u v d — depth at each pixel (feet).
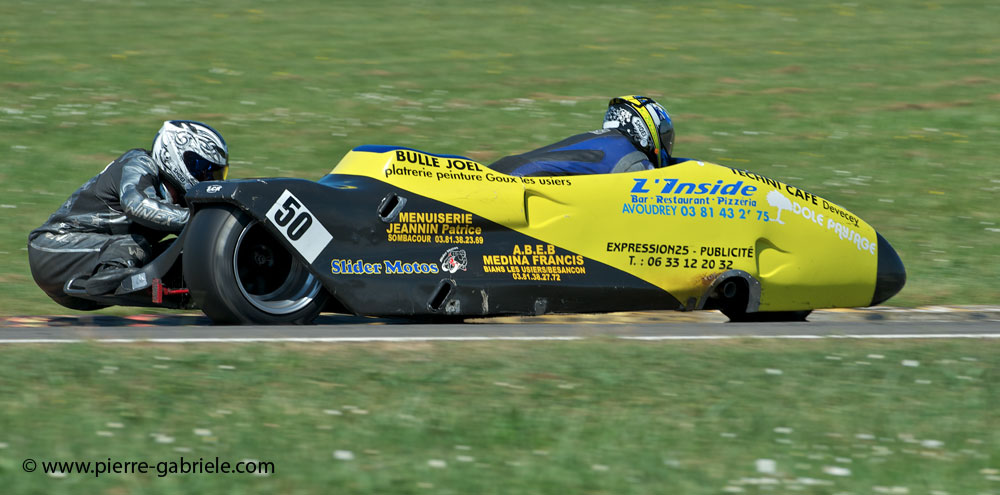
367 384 49.80
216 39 230.48
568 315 83.10
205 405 45.75
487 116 167.22
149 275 66.95
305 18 262.88
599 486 39.22
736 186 78.69
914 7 294.87
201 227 63.62
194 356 52.90
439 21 263.49
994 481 41.52
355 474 39.09
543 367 54.13
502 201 70.28
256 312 64.39
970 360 60.18
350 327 64.13
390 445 42.39
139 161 70.49
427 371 52.26
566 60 217.15
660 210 75.46
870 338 65.26
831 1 302.66
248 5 280.10
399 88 186.70
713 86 195.93
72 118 156.56
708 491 39.17
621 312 82.58
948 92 194.80
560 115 169.07
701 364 56.18
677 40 243.40
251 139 148.87
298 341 57.36
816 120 172.14
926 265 107.76
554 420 45.78
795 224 80.33
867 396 51.75
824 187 136.15
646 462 41.70
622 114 79.82
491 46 231.30
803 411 49.06
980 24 270.67
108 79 185.57
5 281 91.91
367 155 69.31
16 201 117.91
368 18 265.54
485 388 50.21
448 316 69.67
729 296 78.33
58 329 62.49
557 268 71.82
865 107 181.98
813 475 41.27
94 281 67.82
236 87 183.32
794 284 80.07
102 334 59.52
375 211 66.69
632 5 293.43
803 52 231.50
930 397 52.11
